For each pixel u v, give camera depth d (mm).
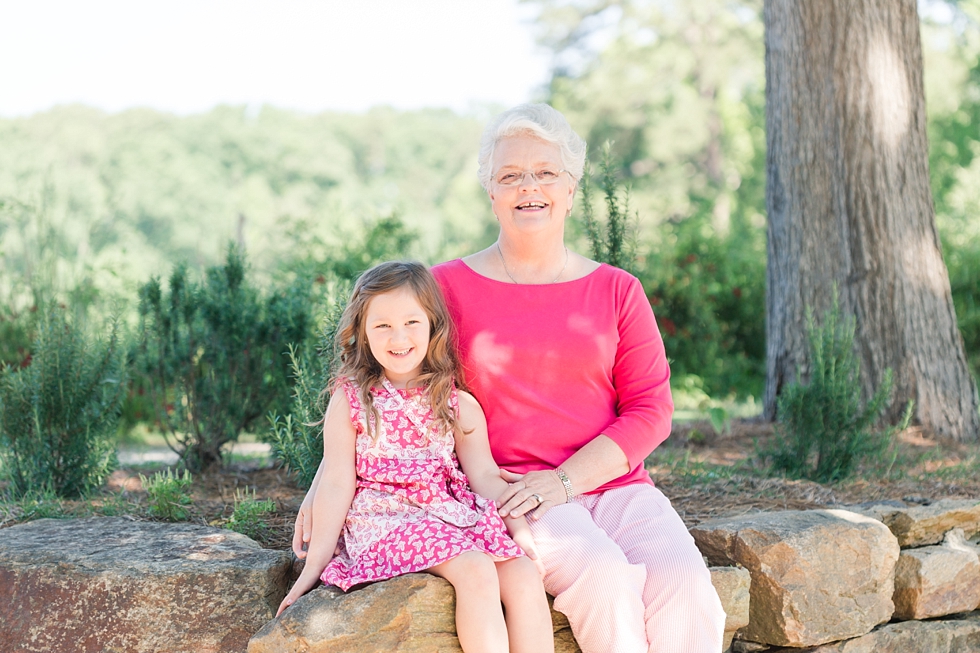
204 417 4570
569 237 9719
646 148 32031
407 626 2369
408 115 64125
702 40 32125
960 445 5289
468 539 2480
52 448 3934
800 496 3982
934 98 24094
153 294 4559
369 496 2613
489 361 2871
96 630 2600
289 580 2795
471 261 3088
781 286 5906
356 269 7652
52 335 4023
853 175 5602
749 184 27141
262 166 51625
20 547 2826
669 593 2512
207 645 2588
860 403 5484
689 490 4062
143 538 2969
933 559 3480
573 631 2555
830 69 5645
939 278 5680
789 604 3078
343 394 2730
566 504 2701
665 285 9633
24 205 7246
